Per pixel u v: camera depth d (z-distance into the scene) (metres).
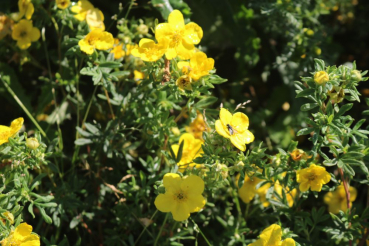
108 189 0.84
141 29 0.83
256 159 0.72
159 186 0.72
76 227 0.81
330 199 0.85
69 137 0.91
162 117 0.78
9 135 0.72
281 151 0.72
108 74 0.78
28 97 0.92
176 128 0.80
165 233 0.80
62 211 0.77
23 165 0.72
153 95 0.81
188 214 0.71
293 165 0.72
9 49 0.90
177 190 0.71
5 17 0.85
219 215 0.84
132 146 0.82
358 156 0.71
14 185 0.75
